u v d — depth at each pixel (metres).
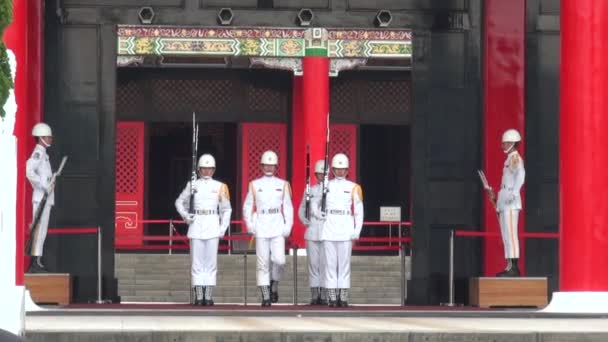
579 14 28.02
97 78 34.25
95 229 33.66
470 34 34.81
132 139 47.03
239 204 47.22
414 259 34.50
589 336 22.39
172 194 47.59
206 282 31.39
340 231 31.03
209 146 47.72
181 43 38.12
